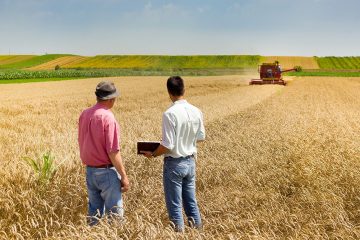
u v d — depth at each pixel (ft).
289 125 51.80
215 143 39.70
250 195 24.63
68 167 26.21
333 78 265.34
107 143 17.52
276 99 103.96
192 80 207.31
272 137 42.47
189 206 19.88
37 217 19.24
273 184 26.99
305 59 445.37
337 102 106.73
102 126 17.49
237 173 29.32
